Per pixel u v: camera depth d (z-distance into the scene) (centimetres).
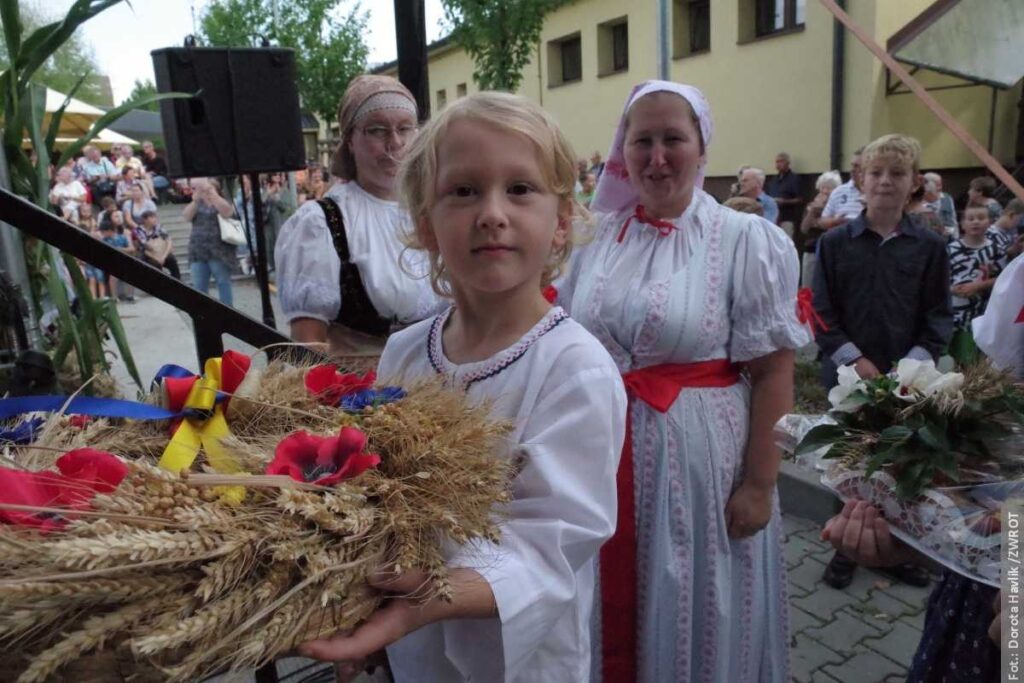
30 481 75
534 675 103
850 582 289
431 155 105
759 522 172
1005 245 410
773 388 174
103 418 108
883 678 239
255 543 71
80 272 211
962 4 745
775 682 184
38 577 61
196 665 64
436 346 123
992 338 166
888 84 834
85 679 67
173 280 147
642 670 169
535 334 110
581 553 98
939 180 620
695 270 170
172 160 339
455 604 83
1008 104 880
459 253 103
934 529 114
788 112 923
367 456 83
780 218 880
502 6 496
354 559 76
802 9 891
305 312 204
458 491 85
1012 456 119
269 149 348
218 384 103
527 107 105
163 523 69
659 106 171
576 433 101
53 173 221
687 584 166
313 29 1331
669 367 171
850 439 130
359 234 204
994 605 124
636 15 1104
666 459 167
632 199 187
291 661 188
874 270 281
